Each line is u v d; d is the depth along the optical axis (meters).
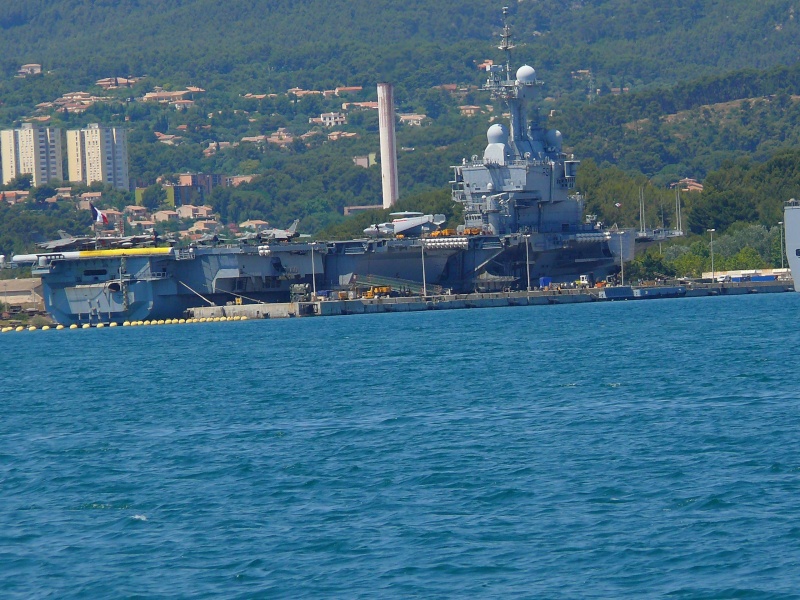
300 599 106.38
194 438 188.75
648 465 148.50
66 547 125.31
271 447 175.25
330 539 122.69
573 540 118.62
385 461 159.25
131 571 116.19
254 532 126.88
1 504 146.62
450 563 113.56
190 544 123.88
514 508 131.12
